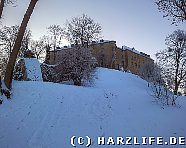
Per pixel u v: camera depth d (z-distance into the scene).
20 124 13.13
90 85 31.17
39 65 32.44
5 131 12.34
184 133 13.41
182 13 16.16
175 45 37.81
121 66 70.75
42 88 17.59
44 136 12.48
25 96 15.98
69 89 18.78
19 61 31.97
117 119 15.45
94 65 33.31
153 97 20.67
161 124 14.66
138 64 78.06
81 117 15.21
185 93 37.12
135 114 16.38
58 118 14.48
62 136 12.73
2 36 51.91
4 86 15.59
